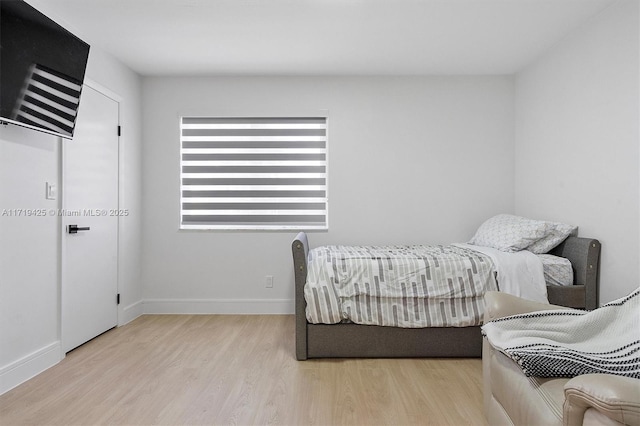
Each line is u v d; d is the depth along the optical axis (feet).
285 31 9.62
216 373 7.96
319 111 12.71
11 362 7.39
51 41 7.63
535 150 11.46
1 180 7.21
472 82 12.66
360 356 8.73
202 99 12.78
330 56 11.16
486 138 12.67
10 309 7.39
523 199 12.14
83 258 9.66
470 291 8.63
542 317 5.44
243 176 12.94
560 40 10.13
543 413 4.00
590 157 9.03
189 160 12.94
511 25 9.34
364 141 12.71
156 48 10.57
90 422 6.09
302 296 8.69
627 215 7.91
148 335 10.47
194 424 6.03
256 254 12.75
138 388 7.28
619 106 8.11
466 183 12.69
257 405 6.64
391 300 8.65
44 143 8.27
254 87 12.75
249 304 12.71
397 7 8.52
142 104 12.75
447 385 7.43
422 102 12.69
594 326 5.14
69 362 8.57
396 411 6.46
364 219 12.73
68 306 9.09
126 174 11.77
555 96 10.43
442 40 10.13
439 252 10.09
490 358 5.65
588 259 8.74
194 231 12.75
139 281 12.64
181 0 8.23
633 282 7.77
